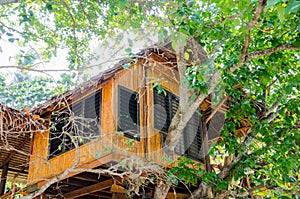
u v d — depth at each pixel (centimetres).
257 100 728
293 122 698
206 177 642
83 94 698
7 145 532
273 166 699
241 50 599
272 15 564
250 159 697
